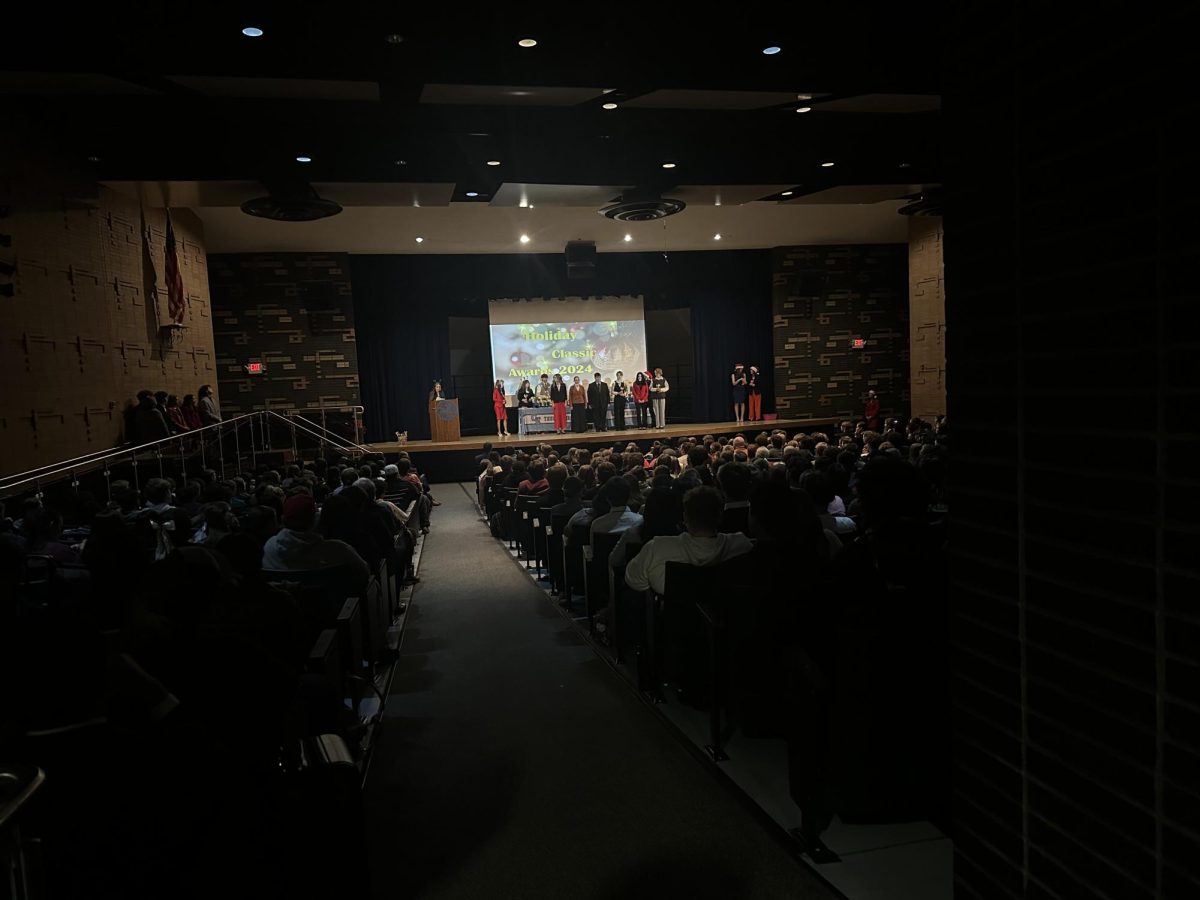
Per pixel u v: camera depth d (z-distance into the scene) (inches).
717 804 113.6
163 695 67.2
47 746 56.8
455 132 340.2
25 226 313.4
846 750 104.0
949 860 95.9
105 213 391.2
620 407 749.9
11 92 297.7
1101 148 49.7
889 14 225.3
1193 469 44.5
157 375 460.1
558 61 248.5
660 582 150.3
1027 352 57.3
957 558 66.6
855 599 102.0
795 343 800.3
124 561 107.8
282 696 82.1
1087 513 52.4
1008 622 60.7
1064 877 55.9
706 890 93.3
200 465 420.2
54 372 334.0
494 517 396.2
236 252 679.1
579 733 143.1
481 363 792.3
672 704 153.9
